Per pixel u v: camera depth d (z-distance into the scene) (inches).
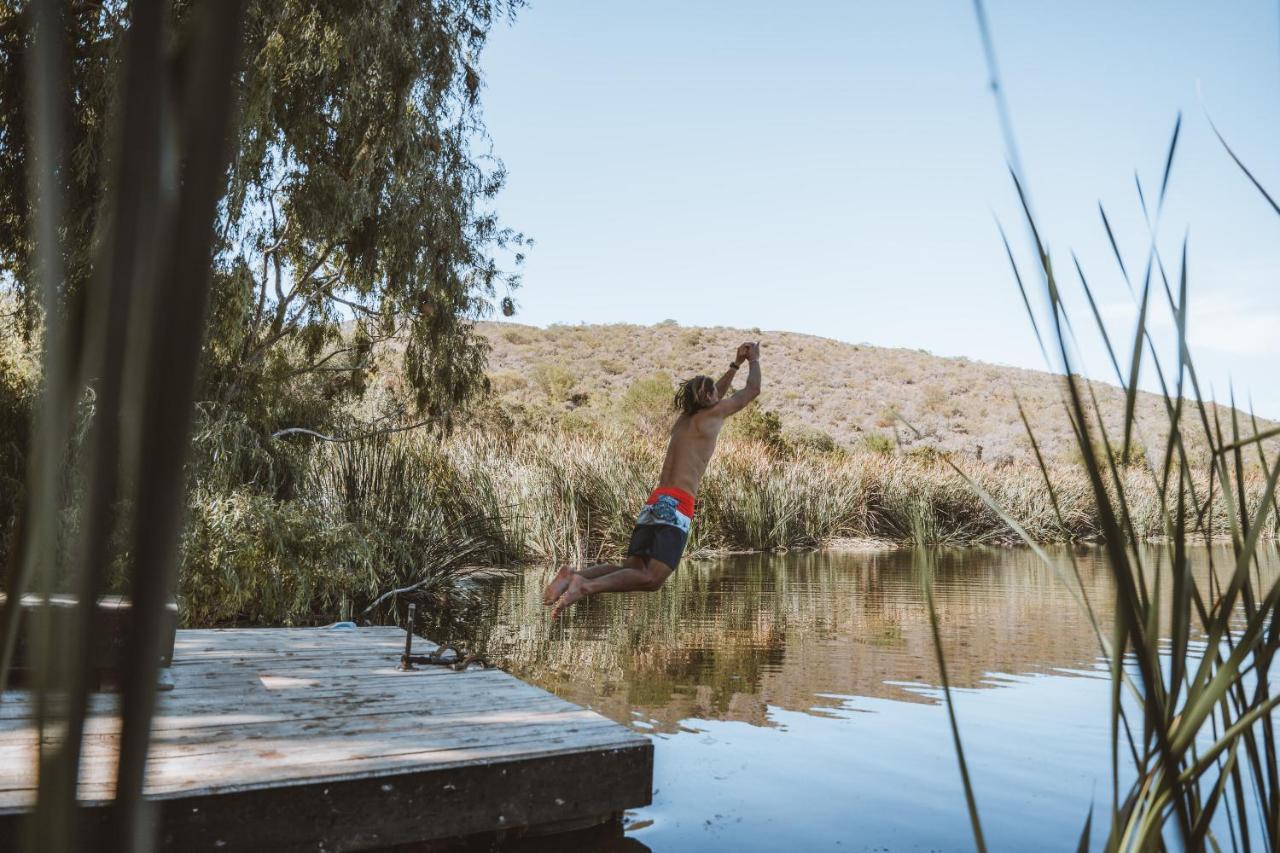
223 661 223.3
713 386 212.2
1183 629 30.1
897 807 165.0
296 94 388.8
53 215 8.8
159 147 7.6
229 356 379.9
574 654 313.0
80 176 208.7
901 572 601.9
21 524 8.9
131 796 8.6
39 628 8.6
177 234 7.5
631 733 159.3
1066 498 807.1
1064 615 407.2
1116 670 27.5
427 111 432.5
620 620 392.2
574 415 1499.8
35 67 8.9
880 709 238.7
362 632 278.1
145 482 7.8
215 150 7.6
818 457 927.7
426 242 441.7
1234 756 36.6
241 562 330.6
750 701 246.5
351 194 396.8
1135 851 31.1
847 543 807.7
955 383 2016.5
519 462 647.1
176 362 7.6
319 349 467.5
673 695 252.7
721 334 2369.6
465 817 138.8
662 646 329.1
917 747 203.8
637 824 155.1
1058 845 148.3
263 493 357.1
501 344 2176.4
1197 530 32.1
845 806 165.2
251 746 146.1
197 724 160.2
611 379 2057.1
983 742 208.2
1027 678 278.7
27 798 8.7
